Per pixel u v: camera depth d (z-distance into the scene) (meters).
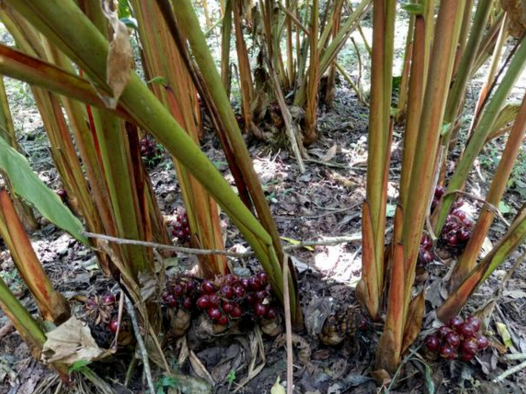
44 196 0.72
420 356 0.97
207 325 1.00
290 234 1.47
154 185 1.77
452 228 1.22
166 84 0.80
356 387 0.97
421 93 0.70
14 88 2.86
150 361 1.02
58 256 1.42
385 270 0.99
